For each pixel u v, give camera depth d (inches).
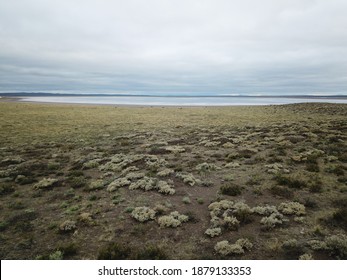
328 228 500.1
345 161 909.2
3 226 554.9
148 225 546.6
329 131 1477.6
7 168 997.8
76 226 549.0
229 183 774.5
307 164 889.5
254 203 634.8
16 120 2416.3
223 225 529.3
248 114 3080.7
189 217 573.9
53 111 3469.5
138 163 1045.2
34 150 1310.3
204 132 1800.0
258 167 912.3
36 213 620.1
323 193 661.3
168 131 1868.8
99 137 1681.8
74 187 790.5
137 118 2792.8
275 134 1497.3
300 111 3157.0
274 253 435.2
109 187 761.6
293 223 528.1
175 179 832.9
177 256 441.1
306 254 409.4
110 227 543.2
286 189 686.5
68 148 1346.0
